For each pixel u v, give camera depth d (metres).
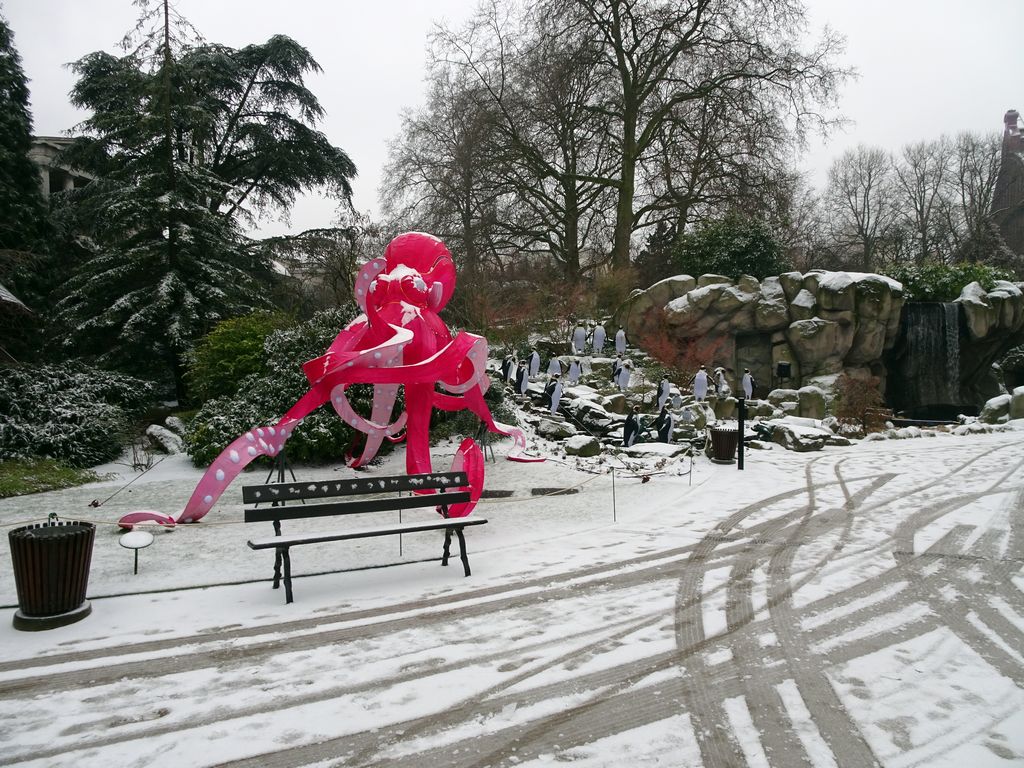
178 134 20.69
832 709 3.88
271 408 13.09
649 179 28.92
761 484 11.40
